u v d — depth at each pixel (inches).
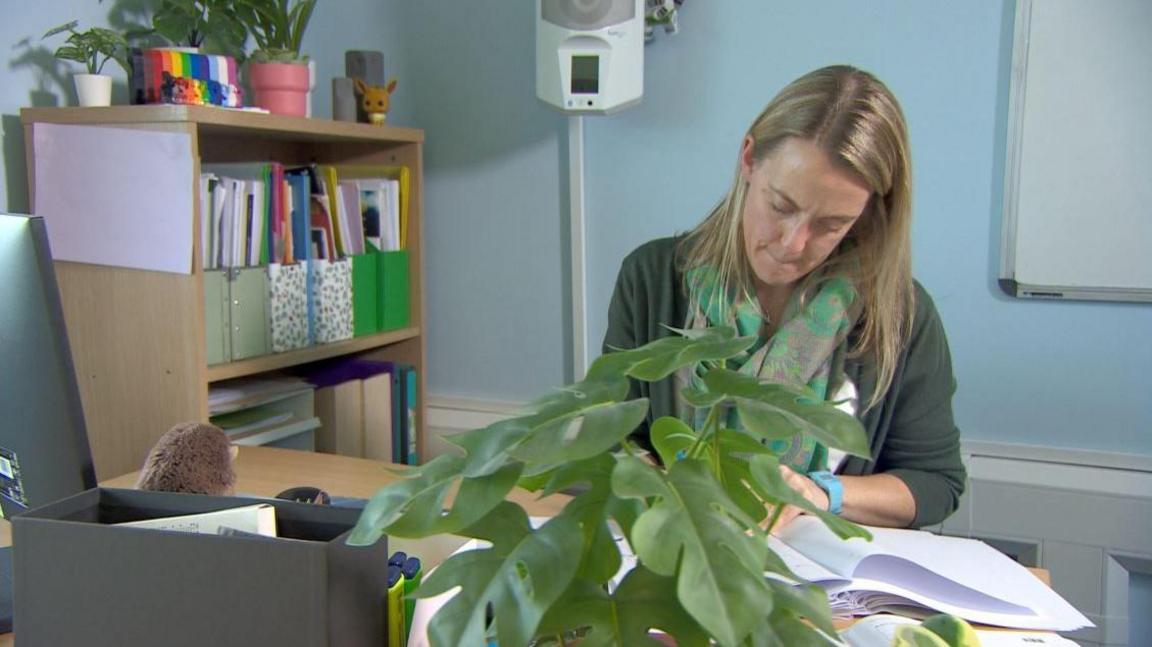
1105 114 71.5
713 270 54.9
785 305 55.2
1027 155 73.9
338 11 95.8
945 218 77.3
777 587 19.4
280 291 74.0
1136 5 69.7
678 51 83.0
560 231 89.9
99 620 25.9
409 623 30.3
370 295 84.7
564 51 77.7
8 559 40.0
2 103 68.5
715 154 83.3
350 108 82.3
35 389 34.3
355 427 81.6
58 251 68.4
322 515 28.2
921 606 35.4
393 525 20.6
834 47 78.6
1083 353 74.7
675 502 17.9
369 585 27.1
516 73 89.6
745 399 20.7
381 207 85.8
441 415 95.9
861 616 35.2
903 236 50.5
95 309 68.1
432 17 92.1
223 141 82.6
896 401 54.2
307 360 76.7
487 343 94.3
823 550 38.0
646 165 85.5
